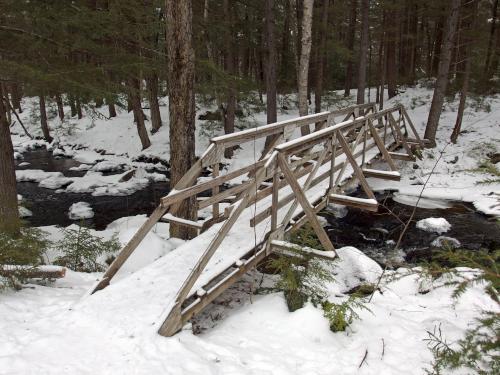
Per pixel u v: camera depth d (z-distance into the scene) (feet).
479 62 49.19
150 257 18.81
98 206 36.83
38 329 10.53
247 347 10.81
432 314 13.82
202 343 10.57
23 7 18.70
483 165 8.73
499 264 8.05
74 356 9.46
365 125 26.20
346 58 54.75
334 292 15.78
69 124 71.20
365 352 10.86
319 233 15.78
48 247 18.45
